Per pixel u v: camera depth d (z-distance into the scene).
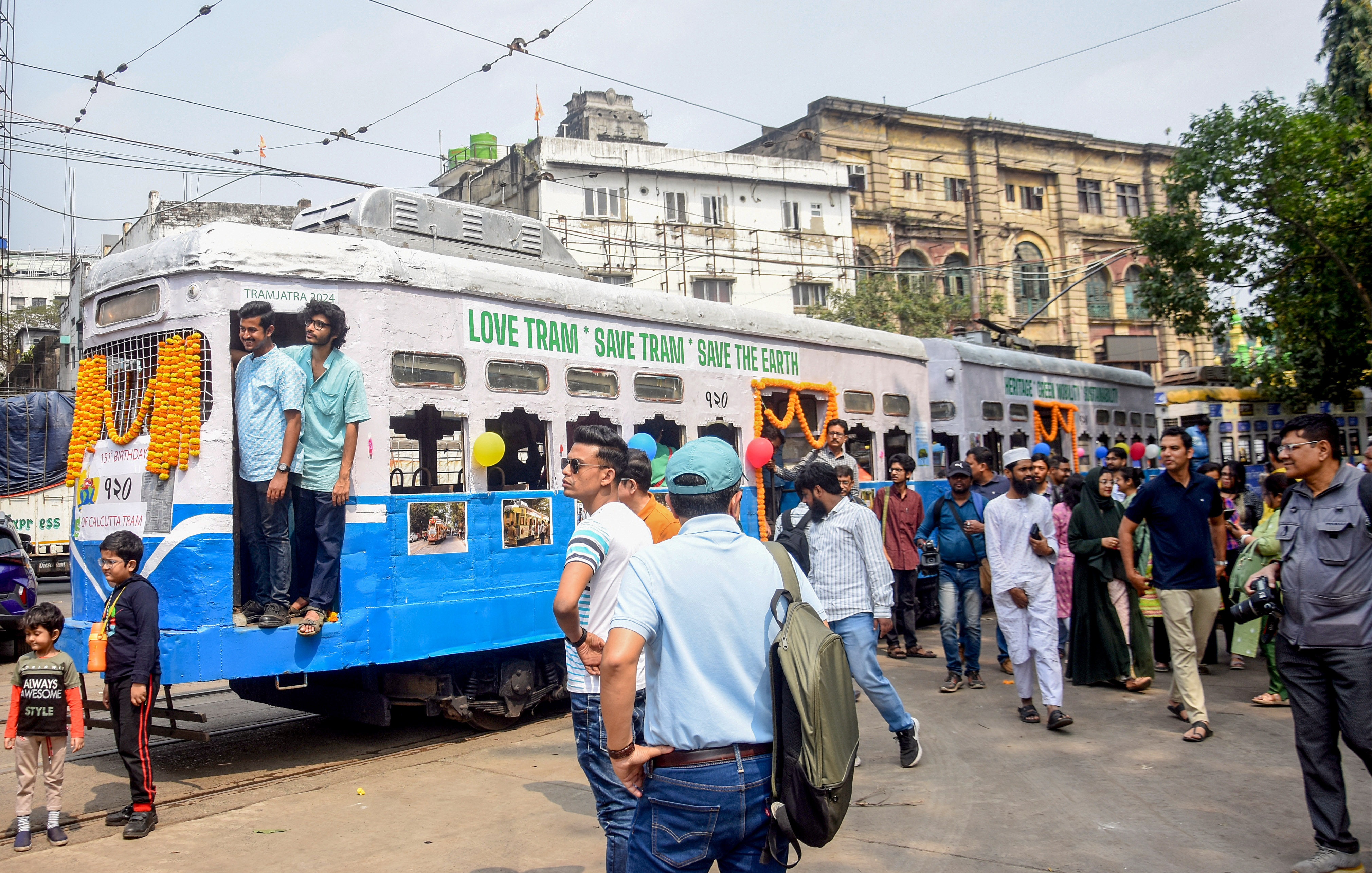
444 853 4.93
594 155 30.56
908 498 10.25
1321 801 4.41
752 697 2.85
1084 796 5.58
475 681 7.47
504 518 7.43
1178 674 6.77
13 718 5.18
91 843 5.25
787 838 2.81
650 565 2.92
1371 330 17.31
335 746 7.40
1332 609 4.38
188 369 6.19
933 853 4.78
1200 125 17.83
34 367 32.00
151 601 5.51
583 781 6.13
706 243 32.16
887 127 36.50
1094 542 8.03
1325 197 16.59
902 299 32.84
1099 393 16.95
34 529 20.23
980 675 8.83
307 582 6.86
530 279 7.78
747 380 9.70
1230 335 24.14
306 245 6.60
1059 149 39.41
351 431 6.45
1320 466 4.51
